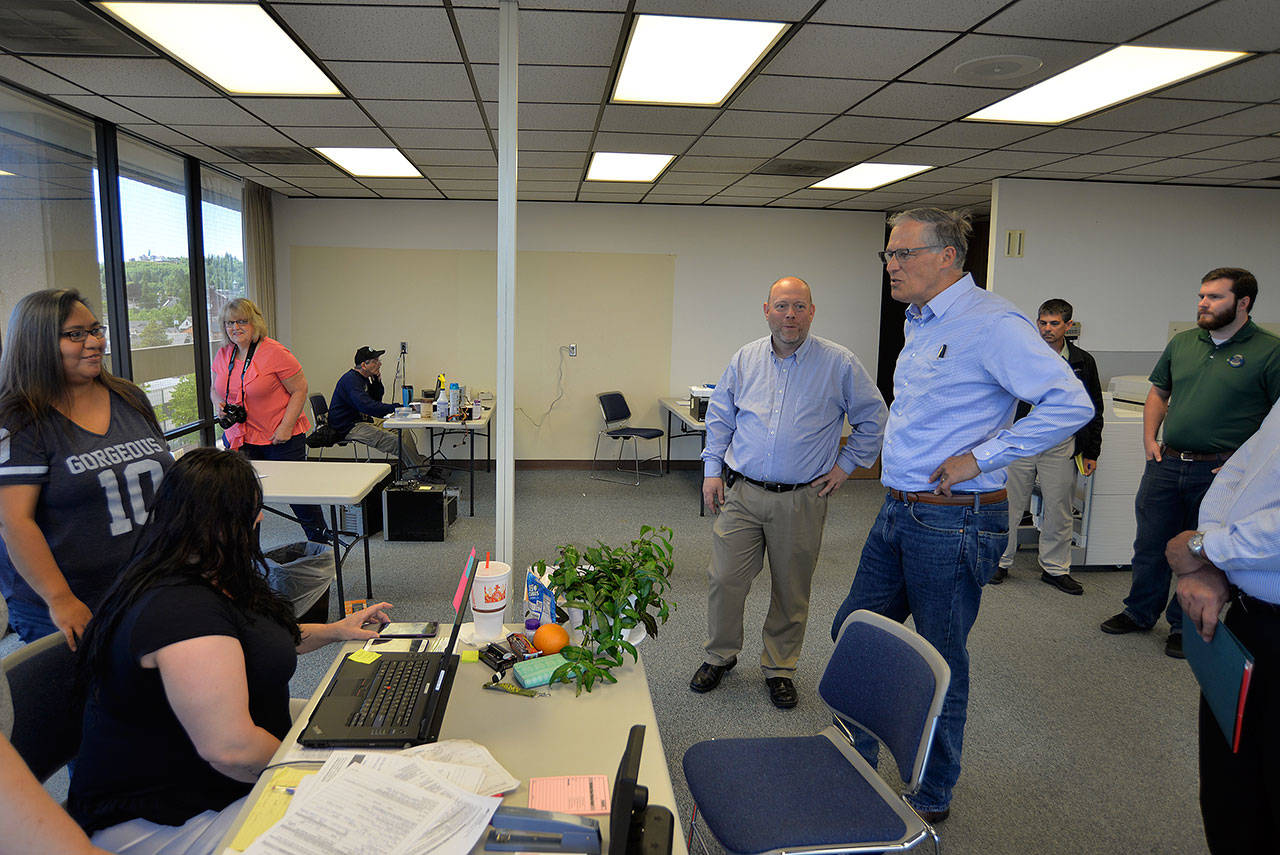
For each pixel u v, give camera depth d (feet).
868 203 22.39
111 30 9.00
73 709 5.29
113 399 6.83
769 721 9.04
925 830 4.97
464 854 3.57
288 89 11.48
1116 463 13.97
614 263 23.62
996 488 6.53
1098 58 9.59
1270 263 19.11
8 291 11.62
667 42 9.23
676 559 15.16
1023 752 8.47
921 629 6.82
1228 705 4.69
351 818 3.73
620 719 4.98
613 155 16.02
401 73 10.60
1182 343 10.89
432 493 15.87
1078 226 18.42
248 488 4.83
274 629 5.00
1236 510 4.91
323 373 23.50
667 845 3.73
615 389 24.23
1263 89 10.69
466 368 23.85
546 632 5.80
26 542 5.95
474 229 23.27
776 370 9.12
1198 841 7.03
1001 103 11.70
